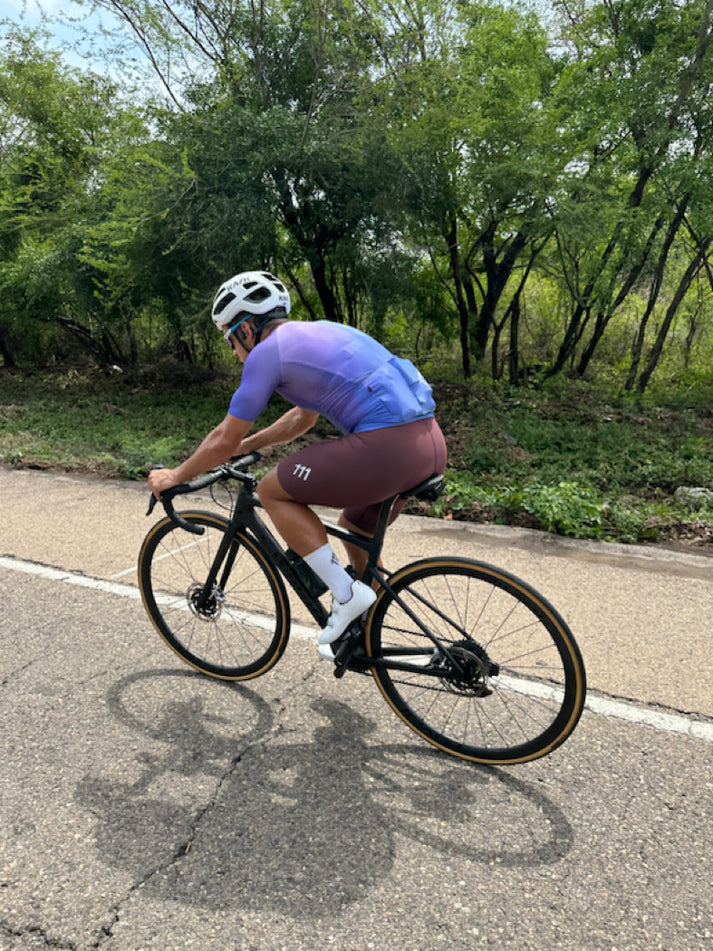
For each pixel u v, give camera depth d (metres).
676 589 4.01
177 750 2.59
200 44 9.62
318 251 10.31
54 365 15.30
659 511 5.54
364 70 8.99
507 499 5.52
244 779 2.44
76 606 3.79
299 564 2.71
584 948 1.80
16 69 12.43
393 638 2.95
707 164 8.76
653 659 3.21
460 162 9.51
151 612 3.21
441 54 8.86
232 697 2.94
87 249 10.23
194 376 13.43
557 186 9.04
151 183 9.21
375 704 2.89
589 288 10.48
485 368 12.38
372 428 2.29
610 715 2.78
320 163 8.77
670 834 2.18
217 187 9.05
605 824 2.23
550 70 9.84
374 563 2.57
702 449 7.64
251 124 8.82
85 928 1.87
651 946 1.80
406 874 2.04
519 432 8.27
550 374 11.77
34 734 2.69
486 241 10.62
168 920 1.89
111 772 2.47
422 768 2.51
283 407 10.05
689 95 8.77
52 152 12.80
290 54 9.59
